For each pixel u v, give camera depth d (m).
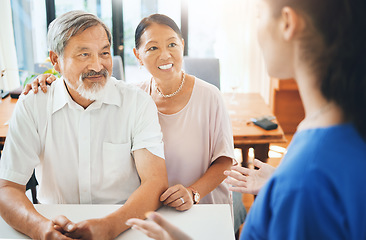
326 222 0.53
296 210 0.54
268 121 2.40
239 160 3.51
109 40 1.35
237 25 4.20
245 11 4.15
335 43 0.54
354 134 0.56
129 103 1.41
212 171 1.57
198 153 1.63
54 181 1.42
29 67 4.29
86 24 1.26
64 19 1.26
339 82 0.54
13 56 4.16
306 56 0.57
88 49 1.26
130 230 1.13
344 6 0.52
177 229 0.68
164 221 0.68
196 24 4.25
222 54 4.29
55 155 1.39
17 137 1.35
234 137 2.27
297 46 0.57
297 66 0.59
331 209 0.53
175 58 1.54
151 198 1.23
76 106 1.36
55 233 1.05
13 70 4.07
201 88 1.64
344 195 0.53
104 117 1.40
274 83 4.07
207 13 4.22
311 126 0.58
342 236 0.53
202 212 1.21
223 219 1.17
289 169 0.56
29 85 1.43
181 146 1.62
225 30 4.21
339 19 0.53
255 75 4.32
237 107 2.81
